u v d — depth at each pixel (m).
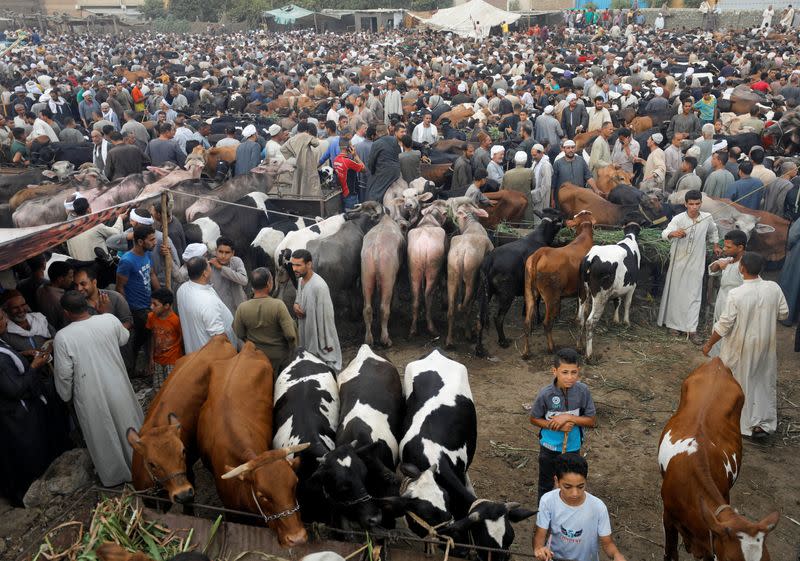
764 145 14.82
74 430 6.68
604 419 7.46
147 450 4.64
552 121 15.19
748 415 6.97
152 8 81.00
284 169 11.80
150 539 4.16
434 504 4.59
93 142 15.26
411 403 5.71
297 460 4.40
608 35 47.16
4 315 6.02
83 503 4.72
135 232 7.37
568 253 8.76
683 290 9.13
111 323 5.95
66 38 60.34
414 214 10.27
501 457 6.81
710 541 4.48
